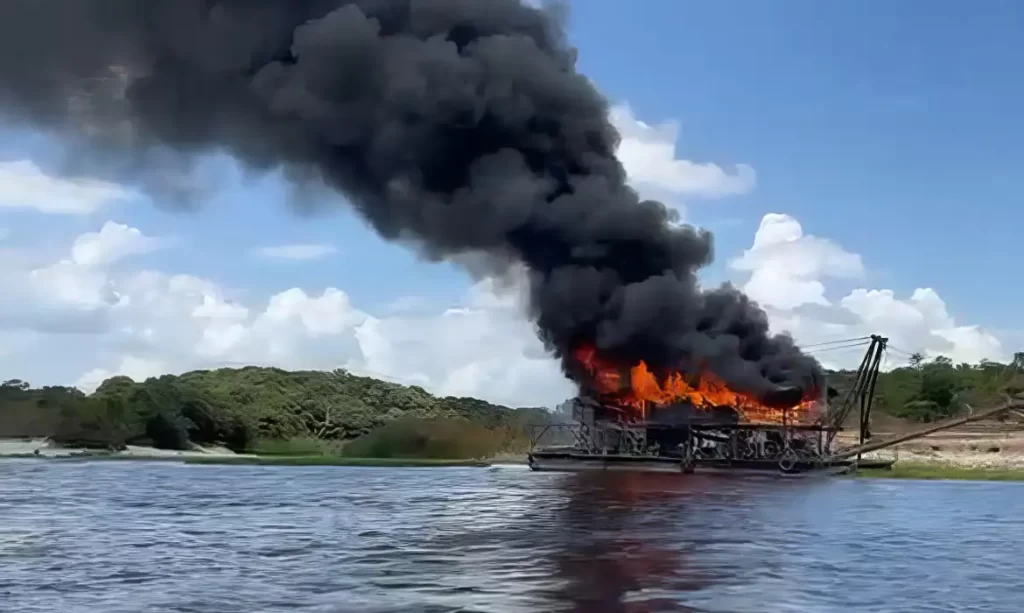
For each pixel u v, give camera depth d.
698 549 43.69
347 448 175.62
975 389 175.25
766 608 29.55
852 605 30.45
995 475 111.31
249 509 68.88
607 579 34.59
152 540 48.81
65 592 32.81
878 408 172.75
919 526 55.81
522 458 168.50
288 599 30.84
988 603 31.08
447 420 180.12
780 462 107.31
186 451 181.75
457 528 53.75
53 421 177.88
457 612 28.30
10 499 78.62
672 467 112.44
